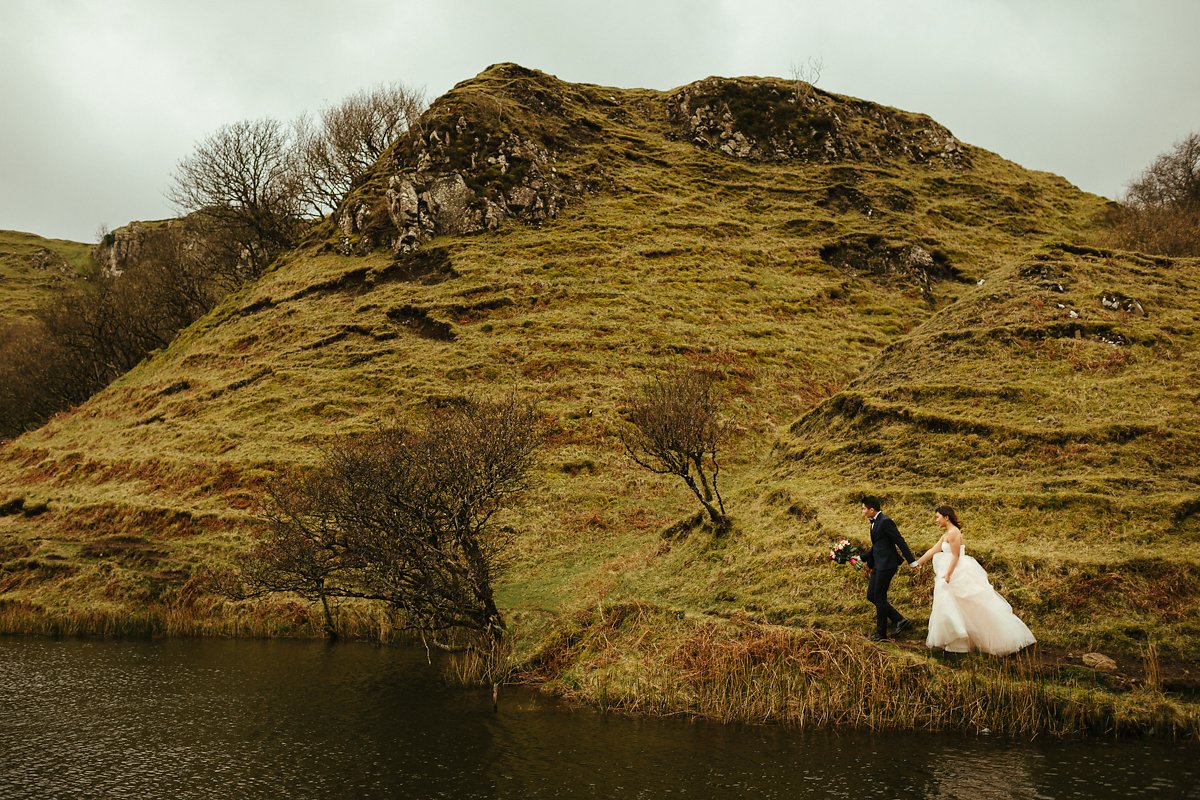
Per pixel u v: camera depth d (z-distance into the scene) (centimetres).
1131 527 1694
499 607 2102
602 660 1673
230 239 7288
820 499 2167
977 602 1348
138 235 13388
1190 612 1409
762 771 1113
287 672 1877
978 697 1256
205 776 1203
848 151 7744
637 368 4162
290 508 2116
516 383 4084
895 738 1220
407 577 1823
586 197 6488
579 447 3434
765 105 7994
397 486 1792
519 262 5472
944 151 8181
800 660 1440
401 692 1673
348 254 6128
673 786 1078
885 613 1464
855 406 2717
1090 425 2162
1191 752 1106
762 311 4981
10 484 4394
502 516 2862
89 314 7212
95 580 2766
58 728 1455
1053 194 7881
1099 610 1454
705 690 1470
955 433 2336
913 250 5853
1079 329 2789
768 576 1844
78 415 5275
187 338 5969
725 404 3794
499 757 1242
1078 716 1205
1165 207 6575
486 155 6394
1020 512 1838
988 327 2945
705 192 6869
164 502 3475
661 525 2736
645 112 8369
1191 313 2897
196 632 2403
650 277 5291
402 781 1157
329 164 7781
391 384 4241
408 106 8294
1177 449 1998
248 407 4297
